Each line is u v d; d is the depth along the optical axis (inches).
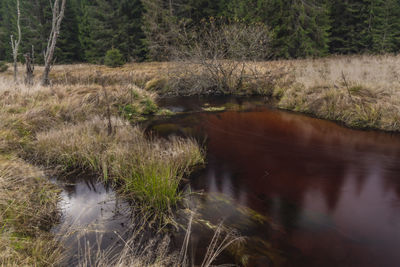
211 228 122.3
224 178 176.2
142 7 994.1
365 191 155.3
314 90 371.6
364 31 912.3
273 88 497.0
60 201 144.1
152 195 138.6
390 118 267.1
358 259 102.1
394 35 960.9
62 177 172.9
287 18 816.9
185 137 268.1
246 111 382.3
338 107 313.1
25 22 1059.9
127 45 964.6
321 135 264.2
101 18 997.8
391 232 118.2
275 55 797.2
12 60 1121.4
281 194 154.3
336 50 986.7
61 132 218.1
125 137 223.6
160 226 123.8
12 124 223.5
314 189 159.6
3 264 83.0
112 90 390.0
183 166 189.5
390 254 104.6
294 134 271.3
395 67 369.4
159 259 99.5
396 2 979.3
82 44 1120.8
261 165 197.2
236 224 125.3
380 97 295.9
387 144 231.8
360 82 326.6
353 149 223.6
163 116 362.6
